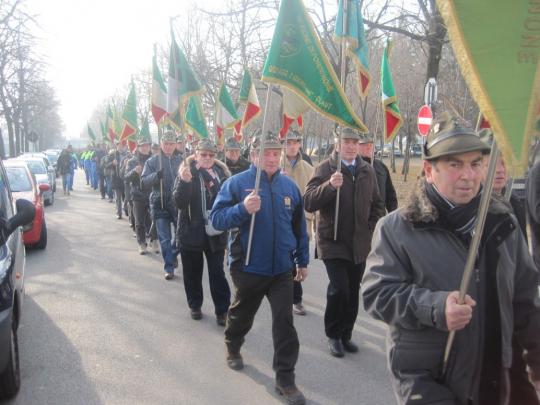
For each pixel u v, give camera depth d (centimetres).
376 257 230
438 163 216
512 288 218
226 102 1118
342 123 389
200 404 382
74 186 2706
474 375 212
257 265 396
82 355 467
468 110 1272
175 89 651
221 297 546
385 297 219
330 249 460
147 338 510
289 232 403
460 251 215
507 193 353
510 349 218
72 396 393
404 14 1326
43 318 564
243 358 466
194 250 546
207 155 545
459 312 196
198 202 540
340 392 404
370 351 484
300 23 379
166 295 658
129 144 1269
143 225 910
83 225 1255
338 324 470
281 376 388
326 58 381
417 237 220
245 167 763
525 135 173
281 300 394
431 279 216
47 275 755
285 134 747
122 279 736
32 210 415
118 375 428
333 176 444
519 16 171
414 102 2491
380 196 486
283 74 379
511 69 173
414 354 219
